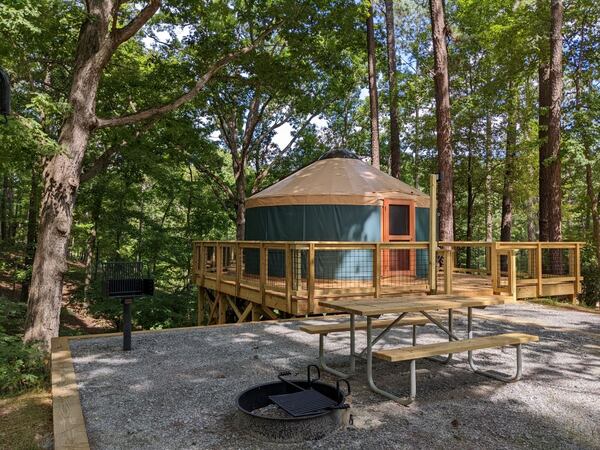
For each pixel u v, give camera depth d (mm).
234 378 4316
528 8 12992
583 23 12609
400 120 22344
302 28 11258
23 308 8750
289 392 3676
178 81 12414
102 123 8266
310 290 7023
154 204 20078
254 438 3006
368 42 14812
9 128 6242
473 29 16172
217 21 11469
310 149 22125
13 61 8539
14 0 6414
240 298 9430
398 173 16469
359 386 4129
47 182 7684
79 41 7922
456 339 4746
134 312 13422
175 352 5340
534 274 9422
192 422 3271
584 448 2902
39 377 5520
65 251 7711
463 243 8469
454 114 16281
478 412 3500
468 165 18047
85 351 5406
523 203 22500
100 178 14234
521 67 13938
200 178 19391
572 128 11883
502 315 8086
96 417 3369
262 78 12133
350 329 4551
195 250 12094
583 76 13328
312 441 2967
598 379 4355
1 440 3166
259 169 21234
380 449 2852
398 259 10055
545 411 3525
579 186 17062
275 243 7598
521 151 17000
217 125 18734
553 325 7098
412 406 3625
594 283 10828
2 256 14203
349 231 9633
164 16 12562
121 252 16484
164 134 13352
